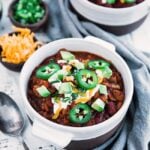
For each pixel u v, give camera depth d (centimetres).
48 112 57
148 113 60
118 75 61
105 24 68
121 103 58
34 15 71
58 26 72
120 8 66
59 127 53
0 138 60
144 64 65
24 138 60
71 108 56
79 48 63
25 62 62
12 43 65
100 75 60
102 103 57
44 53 62
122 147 59
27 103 56
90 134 55
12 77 66
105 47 62
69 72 60
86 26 69
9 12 71
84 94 57
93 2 69
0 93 64
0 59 65
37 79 60
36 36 71
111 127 56
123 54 66
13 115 62
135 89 62
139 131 59
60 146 54
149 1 67
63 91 58
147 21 73
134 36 71
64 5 72
